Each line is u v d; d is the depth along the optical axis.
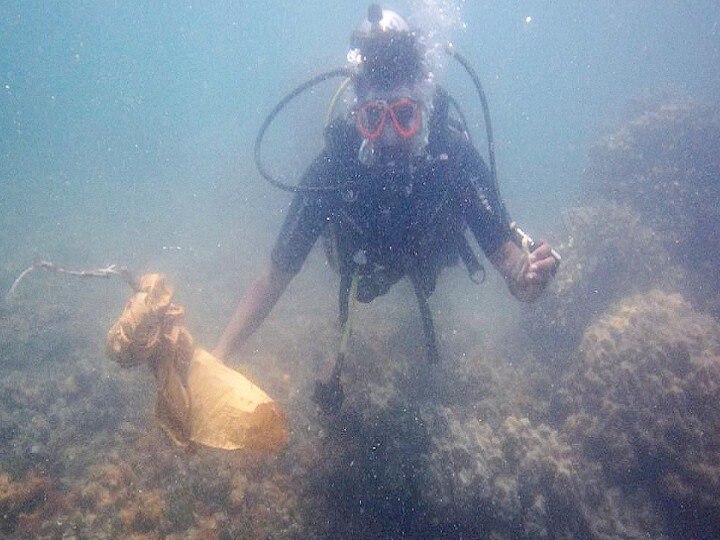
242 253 13.29
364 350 6.66
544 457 5.05
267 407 2.39
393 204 3.44
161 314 2.47
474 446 4.88
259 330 8.31
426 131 3.37
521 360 7.97
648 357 6.16
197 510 4.51
